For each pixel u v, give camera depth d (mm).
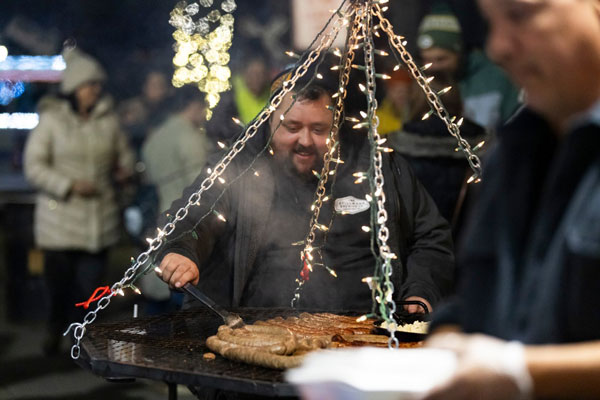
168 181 6672
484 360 1251
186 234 3385
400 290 3549
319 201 3326
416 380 1296
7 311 8562
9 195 9266
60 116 7148
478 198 1634
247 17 8344
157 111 8023
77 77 7141
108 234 7195
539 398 1305
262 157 3562
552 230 1401
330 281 3512
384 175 3619
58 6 14969
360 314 3361
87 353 2578
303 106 3389
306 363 1422
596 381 1253
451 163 4617
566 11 1361
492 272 1564
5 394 6172
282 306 3525
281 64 7223
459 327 1647
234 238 3570
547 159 1513
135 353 2574
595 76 1379
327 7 4285
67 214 7047
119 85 13375
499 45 1426
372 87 2660
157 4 13805
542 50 1376
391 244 3555
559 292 1359
